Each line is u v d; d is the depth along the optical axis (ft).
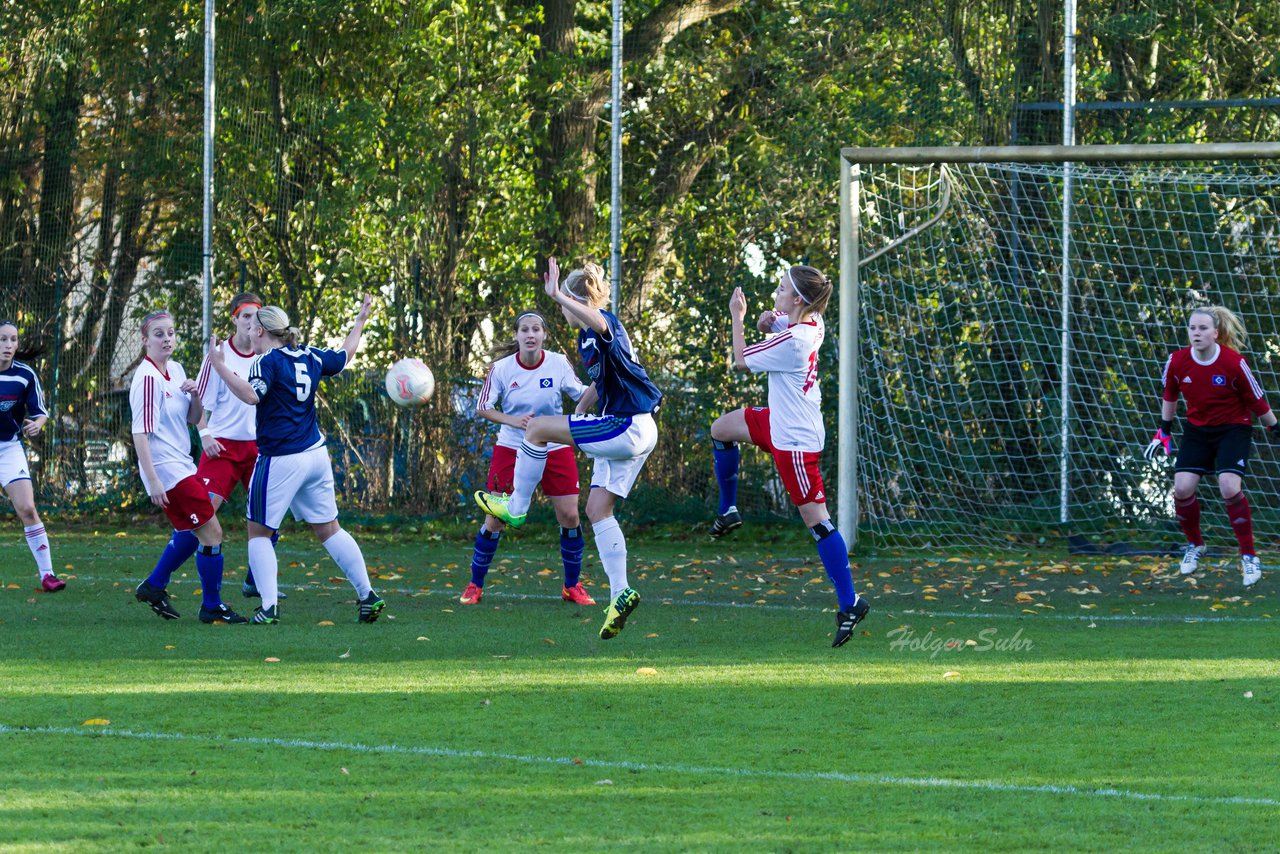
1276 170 154.71
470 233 184.34
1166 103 149.79
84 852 46.85
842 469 146.20
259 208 185.26
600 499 89.92
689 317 172.55
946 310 158.81
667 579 130.93
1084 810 52.29
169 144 189.26
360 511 179.32
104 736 64.39
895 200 162.20
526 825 50.24
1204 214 154.61
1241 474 122.93
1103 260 155.43
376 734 65.00
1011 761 59.88
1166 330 155.84
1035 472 156.15
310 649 89.92
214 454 111.14
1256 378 155.74
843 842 48.29
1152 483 154.40
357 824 50.34
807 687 76.69
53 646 90.68
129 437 190.29
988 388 157.48
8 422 119.44
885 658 86.43
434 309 179.63
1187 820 50.96
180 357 184.75
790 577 131.85
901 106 172.76
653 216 189.78
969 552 152.97
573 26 204.74
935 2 167.73
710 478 170.81
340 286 182.39
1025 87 162.81
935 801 53.57
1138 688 76.13
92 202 194.70
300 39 183.93
